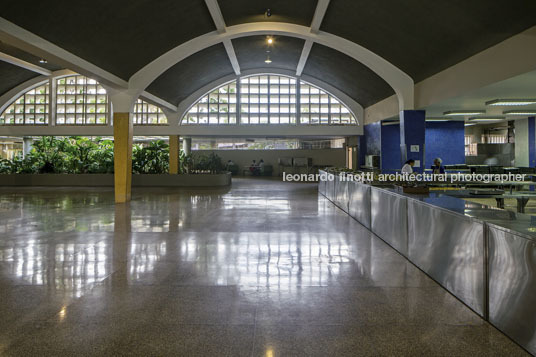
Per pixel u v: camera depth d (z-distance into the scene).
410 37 10.85
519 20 7.67
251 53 17.69
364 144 20.88
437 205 4.18
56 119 20.72
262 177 27.75
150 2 9.52
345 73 17.44
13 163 21.05
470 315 3.29
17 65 17.67
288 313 3.35
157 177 19.45
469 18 8.54
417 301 3.62
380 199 6.50
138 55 11.84
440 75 11.66
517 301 2.73
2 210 10.27
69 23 8.56
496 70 8.87
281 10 12.02
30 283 4.16
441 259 4.05
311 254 5.43
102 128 20.55
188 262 5.01
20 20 7.64
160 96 17.94
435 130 17.50
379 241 6.29
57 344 2.78
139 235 6.80
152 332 2.97
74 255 5.38
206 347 2.73
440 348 2.71
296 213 9.62
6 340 2.84
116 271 4.61
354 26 11.93
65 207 10.96
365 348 2.72
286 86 21.30
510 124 20.25
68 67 9.95
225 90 21.22
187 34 12.40
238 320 3.20
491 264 3.08
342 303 3.58
